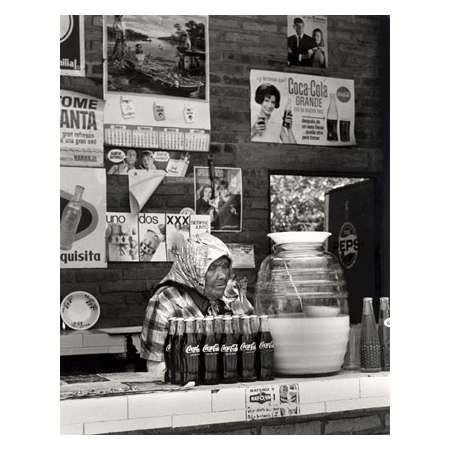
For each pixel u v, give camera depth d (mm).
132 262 3602
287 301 3459
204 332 3359
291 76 3869
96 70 3582
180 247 3648
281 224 3838
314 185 3895
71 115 3551
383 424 3617
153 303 3592
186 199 3703
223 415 3346
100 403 3283
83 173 3561
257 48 3818
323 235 3543
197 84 3729
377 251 3916
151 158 3656
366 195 3938
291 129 3863
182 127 3701
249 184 3795
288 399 3424
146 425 3299
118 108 3611
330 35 3934
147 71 3656
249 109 3805
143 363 3574
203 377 3350
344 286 3592
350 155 3953
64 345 3508
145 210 3639
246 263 3766
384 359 3734
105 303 3564
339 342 3525
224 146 3766
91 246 3562
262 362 3416
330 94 3932
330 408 3504
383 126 3969
